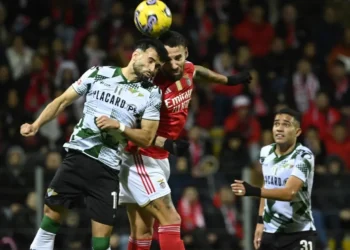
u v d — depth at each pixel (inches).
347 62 1411.2
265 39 1417.3
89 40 1322.6
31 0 1395.2
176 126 698.2
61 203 661.9
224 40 1376.7
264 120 1243.8
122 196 702.5
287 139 727.7
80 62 1293.1
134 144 679.7
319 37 1437.0
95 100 655.8
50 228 667.4
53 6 1402.6
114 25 1359.5
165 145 661.9
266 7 1445.6
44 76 1245.7
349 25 1534.2
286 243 741.3
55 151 1095.6
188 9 1414.9
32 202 1002.7
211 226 1023.6
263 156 748.6
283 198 688.4
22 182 1029.8
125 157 689.0
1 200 1022.4
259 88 1320.1
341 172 1095.0
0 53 1258.0
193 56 1322.6
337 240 1030.4
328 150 1230.3
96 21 1413.6
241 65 1341.0
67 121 1177.4
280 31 1425.9
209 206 1031.6
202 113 1263.5
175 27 1343.5
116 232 1016.2
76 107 1198.9
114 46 1333.7
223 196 1031.6
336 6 1537.9
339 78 1360.7
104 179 657.6
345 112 1304.1
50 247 669.9
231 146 1172.5
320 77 1362.0
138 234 711.7
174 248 679.1
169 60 671.8
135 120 654.5
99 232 657.6
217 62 1332.4
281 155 735.7
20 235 997.2
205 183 1042.7
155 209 684.1
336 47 1435.8
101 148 654.5
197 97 1273.4
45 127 1176.2
